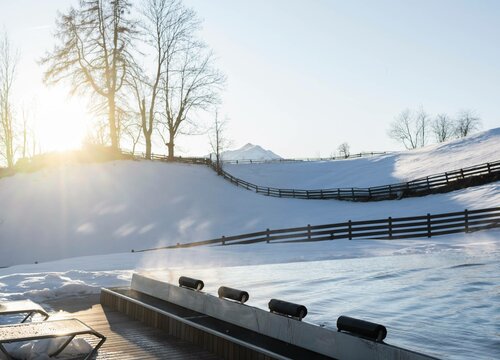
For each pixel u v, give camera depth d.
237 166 75.88
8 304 7.12
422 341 6.16
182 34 57.44
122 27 52.28
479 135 68.38
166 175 53.12
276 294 9.46
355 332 4.74
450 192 43.06
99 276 12.04
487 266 13.19
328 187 60.28
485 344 5.98
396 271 12.63
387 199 46.53
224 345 5.64
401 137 105.00
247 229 39.94
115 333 6.88
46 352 5.55
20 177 48.97
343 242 24.34
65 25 51.41
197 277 12.04
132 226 40.62
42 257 35.19
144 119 57.41
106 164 52.72
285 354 4.98
